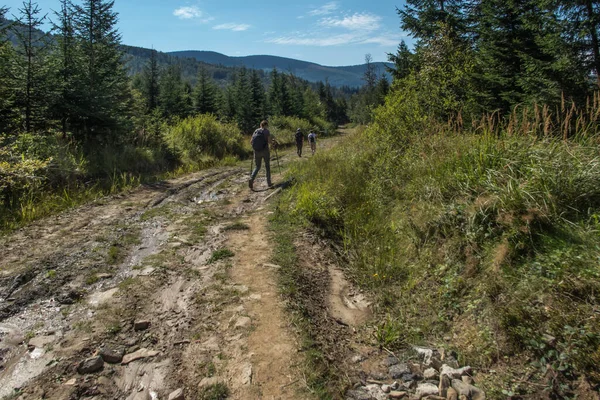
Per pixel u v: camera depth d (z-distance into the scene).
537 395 2.34
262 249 4.96
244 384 2.55
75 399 2.40
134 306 3.54
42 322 3.25
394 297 3.91
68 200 7.21
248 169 12.98
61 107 10.36
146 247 5.08
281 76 47.03
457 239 4.17
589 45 8.24
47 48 10.25
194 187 9.30
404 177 6.54
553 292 2.93
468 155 5.29
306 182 7.80
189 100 31.59
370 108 11.09
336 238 5.54
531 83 9.02
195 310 3.48
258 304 3.56
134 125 13.15
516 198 3.95
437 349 3.00
